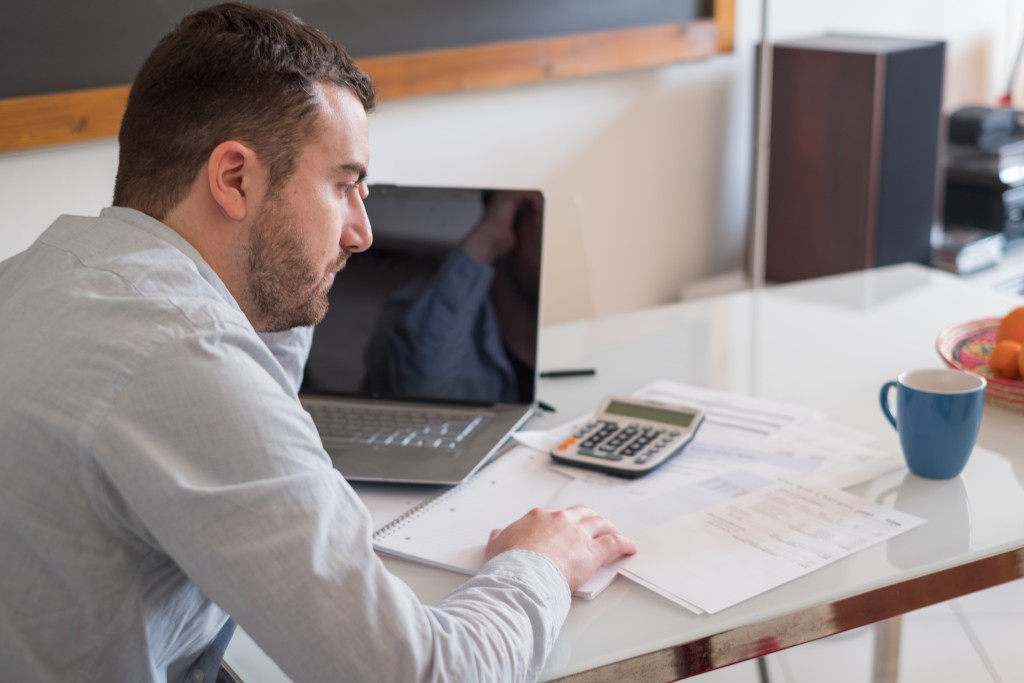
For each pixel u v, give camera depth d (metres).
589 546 0.85
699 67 2.71
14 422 0.70
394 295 1.22
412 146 2.25
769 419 1.17
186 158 0.77
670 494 1.00
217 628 0.83
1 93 1.75
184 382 0.68
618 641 0.78
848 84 2.56
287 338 1.11
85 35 1.83
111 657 0.72
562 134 2.50
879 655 1.65
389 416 1.17
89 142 1.89
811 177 2.70
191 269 0.76
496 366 1.20
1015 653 1.80
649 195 2.72
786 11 2.86
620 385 1.31
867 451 1.08
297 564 0.66
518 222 1.20
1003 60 3.44
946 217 2.95
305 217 0.80
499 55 2.27
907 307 1.58
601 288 2.68
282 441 0.69
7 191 1.80
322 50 0.79
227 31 0.77
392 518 0.98
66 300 0.73
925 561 0.87
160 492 0.65
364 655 0.66
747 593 0.83
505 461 1.09
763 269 2.88
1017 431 1.14
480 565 0.88
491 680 0.71
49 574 0.71
